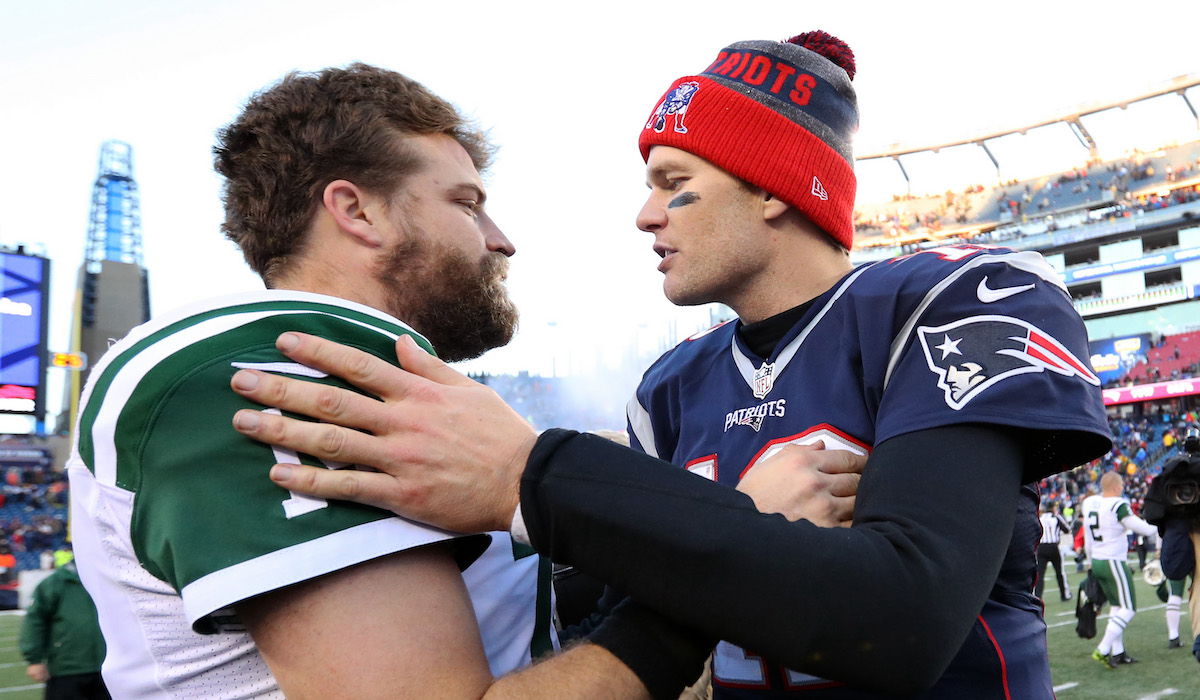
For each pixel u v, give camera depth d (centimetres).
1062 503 2177
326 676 81
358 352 93
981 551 86
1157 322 3041
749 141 124
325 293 117
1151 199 3334
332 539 84
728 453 126
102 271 2670
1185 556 521
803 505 95
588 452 89
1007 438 95
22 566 2000
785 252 128
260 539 83
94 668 355
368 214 117
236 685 92
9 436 2809
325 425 87
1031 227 3528
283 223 117
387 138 118
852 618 79
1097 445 98
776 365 125
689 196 129
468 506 89
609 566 85
